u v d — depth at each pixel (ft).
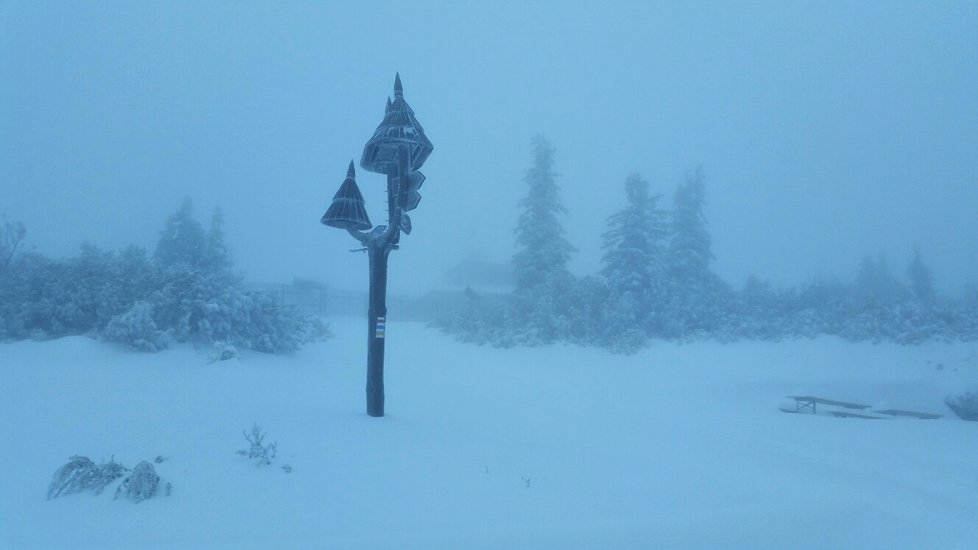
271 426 30.91
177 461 24.99
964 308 97.66
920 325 87.35
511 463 28.91
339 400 42.52
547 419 46.83
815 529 24.54
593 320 93.76
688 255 121.08
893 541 24.43
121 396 37.65
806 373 77.41
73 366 44.88
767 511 25.52
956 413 65.67
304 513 21.21
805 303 107.55
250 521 20.35
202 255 133.59
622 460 33.32
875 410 65.05
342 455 26.86
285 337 63.31
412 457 27.66
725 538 22.59
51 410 33.40
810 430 52.80
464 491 24.47
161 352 51.52
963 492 33.47
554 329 92.84
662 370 78.38
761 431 51.24
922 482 35.47
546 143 117.91
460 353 86.28
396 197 35.68
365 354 77.20
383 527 20.67
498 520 22.03
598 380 72.95
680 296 107.04
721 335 92.07
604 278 107.76
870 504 28.78
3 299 55.16
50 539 18.63
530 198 116.06
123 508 20.71
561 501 24.49
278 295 67.97
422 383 60.18
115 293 55.93
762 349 86.99
